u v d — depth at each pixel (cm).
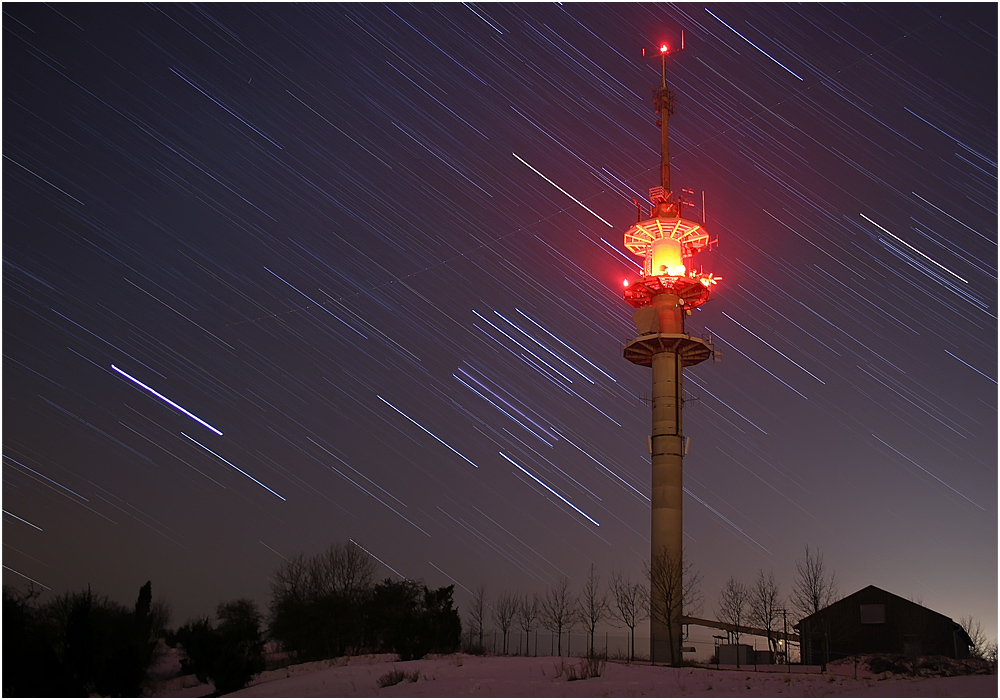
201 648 4719
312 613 6988
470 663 5006
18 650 4344
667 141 7769
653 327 6900
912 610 6178
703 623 6088
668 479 6531
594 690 3806
